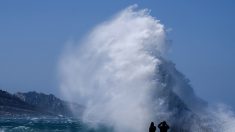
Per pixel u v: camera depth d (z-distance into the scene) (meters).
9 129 85.38
